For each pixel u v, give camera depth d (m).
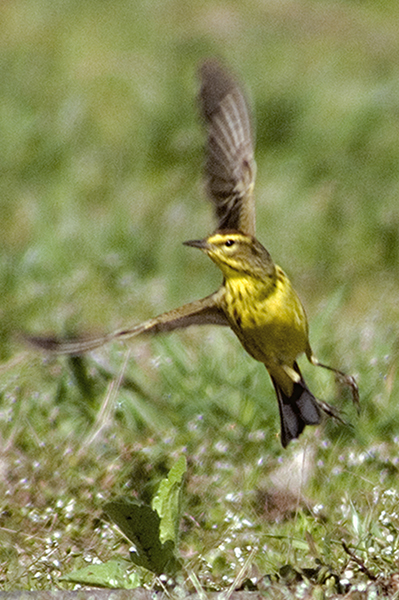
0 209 17.70
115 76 24.72
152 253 15.41
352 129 19.33
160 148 20.09
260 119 20.33
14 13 29.75
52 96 23.81
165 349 11.27
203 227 16.28
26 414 10.40
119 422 10.45
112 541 8.34
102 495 9.05
